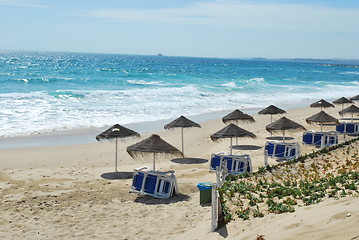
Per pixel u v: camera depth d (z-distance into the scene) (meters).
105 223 9.12
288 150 16.06
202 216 9.23
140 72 74.12
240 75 77.38
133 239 8.18
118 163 15.58
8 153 16.58
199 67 115.88
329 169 12.44
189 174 13.76
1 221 9.14
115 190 11.76
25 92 35.09
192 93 40.44
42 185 12.08
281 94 45.22
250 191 9.76
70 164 15.23
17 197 10.84
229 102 36.16
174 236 8.13
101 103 31.00
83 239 8.22
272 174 12.23
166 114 27.92
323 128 23.84
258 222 7.34
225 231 7.35
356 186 8.61
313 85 59.78
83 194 11.24
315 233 5.95
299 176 11.77
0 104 27.91
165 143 12.38
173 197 11.12
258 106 34.84
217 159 14.18
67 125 22.81
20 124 22.36
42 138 19.66
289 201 8.29
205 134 21.89
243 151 17.64
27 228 8.79
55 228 8.81
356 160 13.20
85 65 103.88
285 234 6.20
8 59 129.00
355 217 6.13
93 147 18.28
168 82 52.94
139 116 26.58
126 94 36.66
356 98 29.50
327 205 7.34
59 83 45.62
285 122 17.12
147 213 9.77
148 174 11.54
